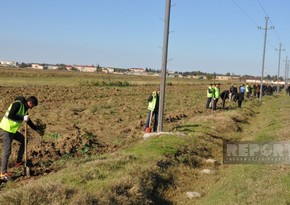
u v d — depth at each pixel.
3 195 8.11
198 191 11.66
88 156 13.90
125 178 10.20
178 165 13.60
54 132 18.12
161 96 18.17
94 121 22.64
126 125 21.33
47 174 11.52
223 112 28.72
